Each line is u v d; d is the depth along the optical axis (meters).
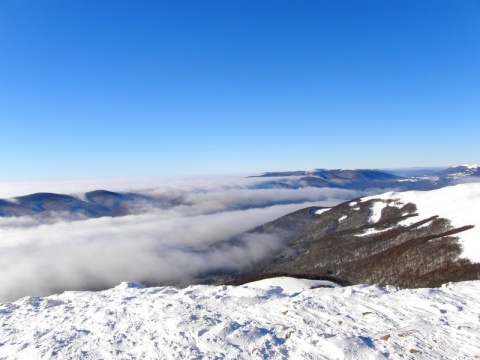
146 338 12.89
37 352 12.14
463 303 14.80
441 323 12.64
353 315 14.08
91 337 13.43
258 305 16.38
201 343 12.05
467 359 10.00
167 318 14.86
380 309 14.64
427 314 13.67
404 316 13.60
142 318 15.41
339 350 10.73
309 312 14.70
